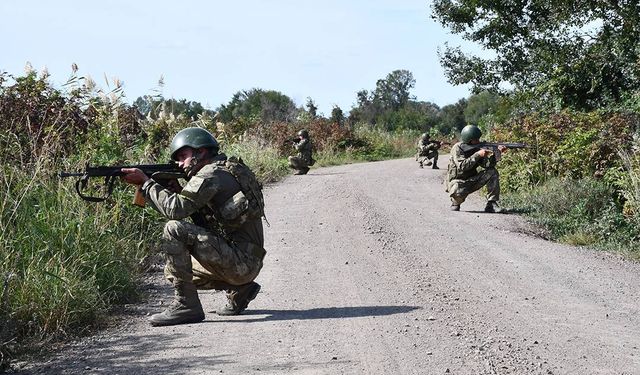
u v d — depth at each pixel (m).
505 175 19.48
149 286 8.86
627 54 24.03
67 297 6.94
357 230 12.76
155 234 10.20
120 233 9.26
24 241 7.56
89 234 8.09
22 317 6.74
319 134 39.62
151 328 6.98
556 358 6.35
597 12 25.06
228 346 6.32
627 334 7.26
